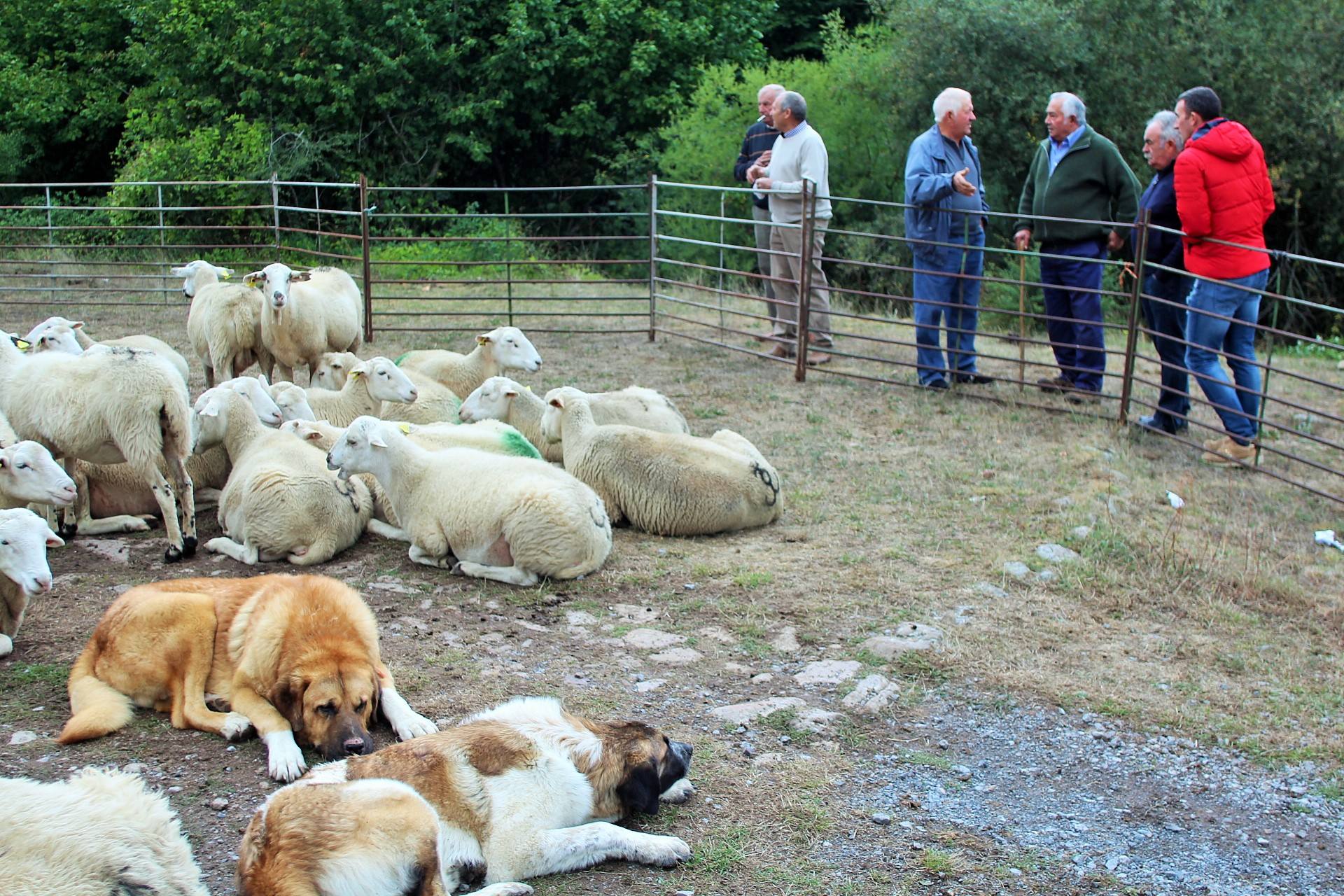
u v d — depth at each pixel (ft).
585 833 12.62
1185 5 62.03
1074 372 33.60
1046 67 62.18
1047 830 13.71
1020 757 15.26
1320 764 15.21
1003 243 64.03
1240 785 14.75
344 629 15.10
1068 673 17.46
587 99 77.20
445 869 11.98
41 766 14.15
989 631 18.70
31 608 18.95
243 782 13.98
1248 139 27.32
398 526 22.74
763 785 14.32
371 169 72.49
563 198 81.56
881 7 68.74
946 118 32.91
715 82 71.41
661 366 37.55
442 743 12.64
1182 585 20.76
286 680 14.51
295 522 20.79
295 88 69.97
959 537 22.89
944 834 13.51
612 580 20.44
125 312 45.62
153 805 11.18
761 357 38.63
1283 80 60.54
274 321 31.37
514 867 12.30
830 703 16.40
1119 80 62.08
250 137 65.72
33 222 66.74
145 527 22.90
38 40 79.36
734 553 22.00
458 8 72.90
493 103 72.28
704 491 22.58
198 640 15.34
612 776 13.17
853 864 12.89
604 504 22.85
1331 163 60.75
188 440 21.25
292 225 66.69
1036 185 33.35
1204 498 25.50
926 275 33.99
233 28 70.18
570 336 42.55
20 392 21.17
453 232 71.20
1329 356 48.24
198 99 69.82
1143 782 14.78
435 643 17.85
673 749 13.78
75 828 10.49
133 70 75.41
